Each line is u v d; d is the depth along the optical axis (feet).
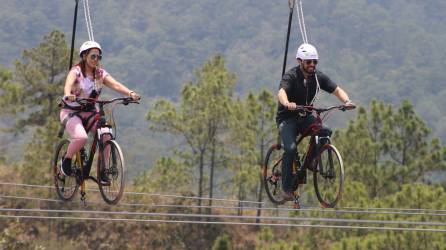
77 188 106.83
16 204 358.64
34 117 433.48
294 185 107.24
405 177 368.68
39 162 351.05
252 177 397.60
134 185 408.46
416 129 378.53
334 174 103.04
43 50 435.12
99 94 101.55
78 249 383.86
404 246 236.22
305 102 105.09
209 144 411.54
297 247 275.59
